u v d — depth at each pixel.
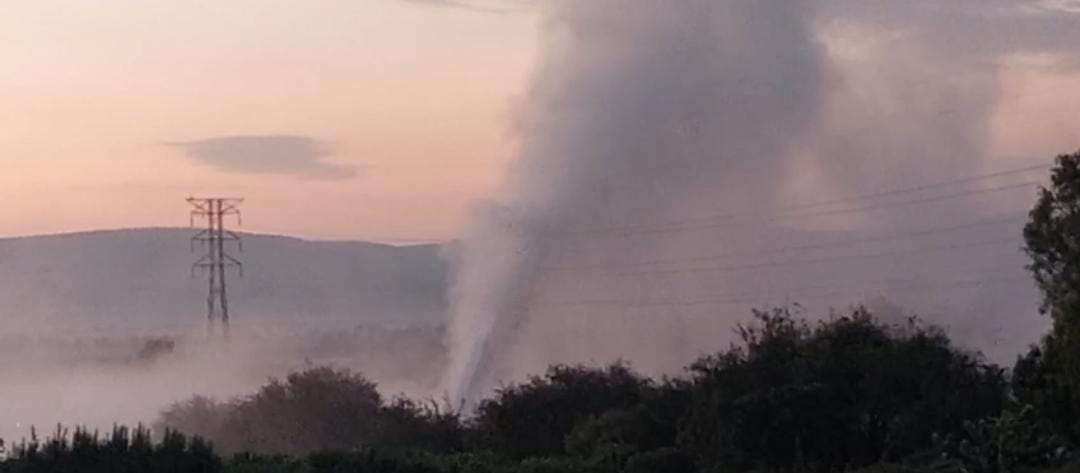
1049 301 40.28
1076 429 38.66
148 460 39.47
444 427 56.22
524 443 54.00
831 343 45.75
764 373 45.12
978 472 35.44
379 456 42.28
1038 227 40.28
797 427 43.75
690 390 49.16
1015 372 42.81
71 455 39.16
